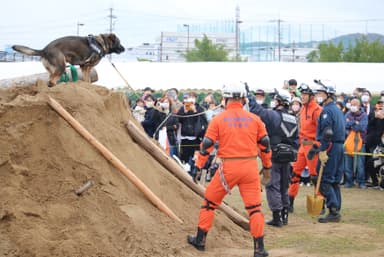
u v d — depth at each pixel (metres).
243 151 7.52
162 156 9.12
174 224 7.89
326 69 29.14
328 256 7.76
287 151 10.05
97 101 8.76
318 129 10.79
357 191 15.54
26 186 7.10
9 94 8.45
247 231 9.09
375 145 16.00
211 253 7.65
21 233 6.63
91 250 6.71
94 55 11.73
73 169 7.50
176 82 28.25
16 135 7.34
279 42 96.00
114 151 8.24
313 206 11.01
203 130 14.87
